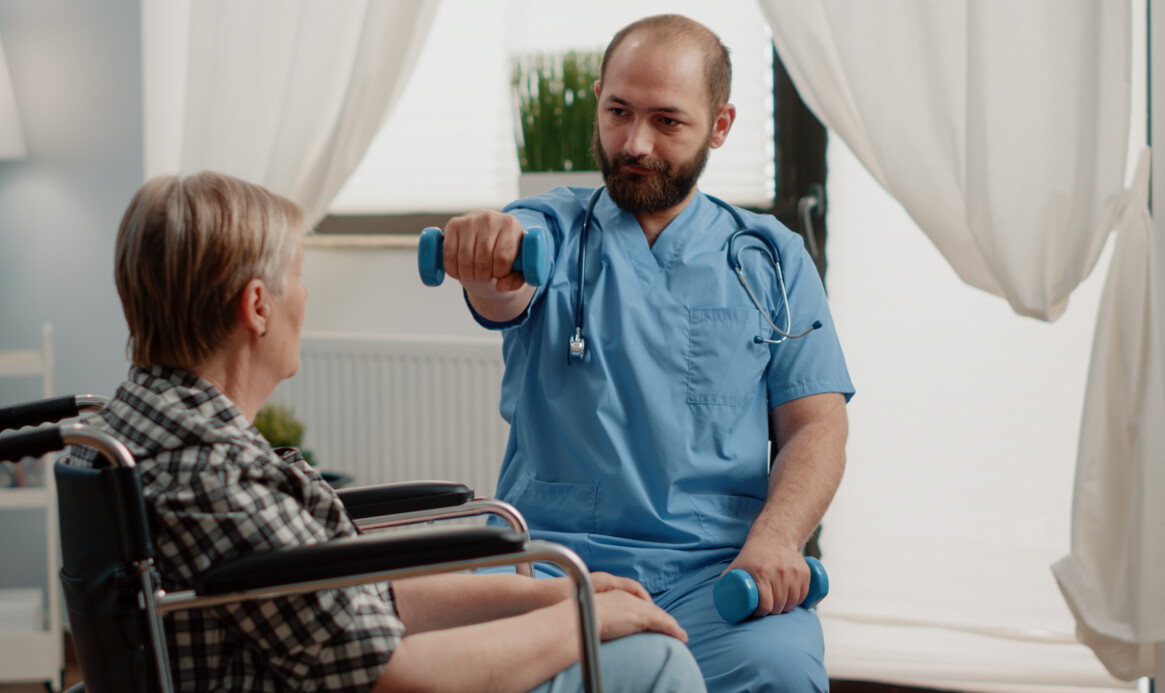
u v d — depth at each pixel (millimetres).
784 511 1338
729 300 1440
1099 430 1888
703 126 1439
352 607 917
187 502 897
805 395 1476
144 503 885
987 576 2268
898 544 2320
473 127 2566
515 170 2539
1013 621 2248
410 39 2242
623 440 1389
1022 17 1858
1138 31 2094
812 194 2309
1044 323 2217
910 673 2193
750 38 2336
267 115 2342
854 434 2340
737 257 1470
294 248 1003
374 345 2465
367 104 2273
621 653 1046
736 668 1189
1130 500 1867
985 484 2268
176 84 2568
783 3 1996
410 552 885
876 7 1947
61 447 864
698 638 1243
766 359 1458
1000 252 1899
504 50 2520
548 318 1431
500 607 1154
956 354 2275
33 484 2365
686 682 1037
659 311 1420
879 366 2320
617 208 1483
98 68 2510
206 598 864
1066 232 1875
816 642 1241
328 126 2318
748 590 1202
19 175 2570
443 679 935
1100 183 1835
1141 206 1856
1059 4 1843
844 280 2328
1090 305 2193
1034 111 1869
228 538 905
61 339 2588
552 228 1495
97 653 939
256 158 2352
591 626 925
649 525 1370
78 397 1155
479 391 2395
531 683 989
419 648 935
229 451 923
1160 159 1898
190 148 2387
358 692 910
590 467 1387
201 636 920
